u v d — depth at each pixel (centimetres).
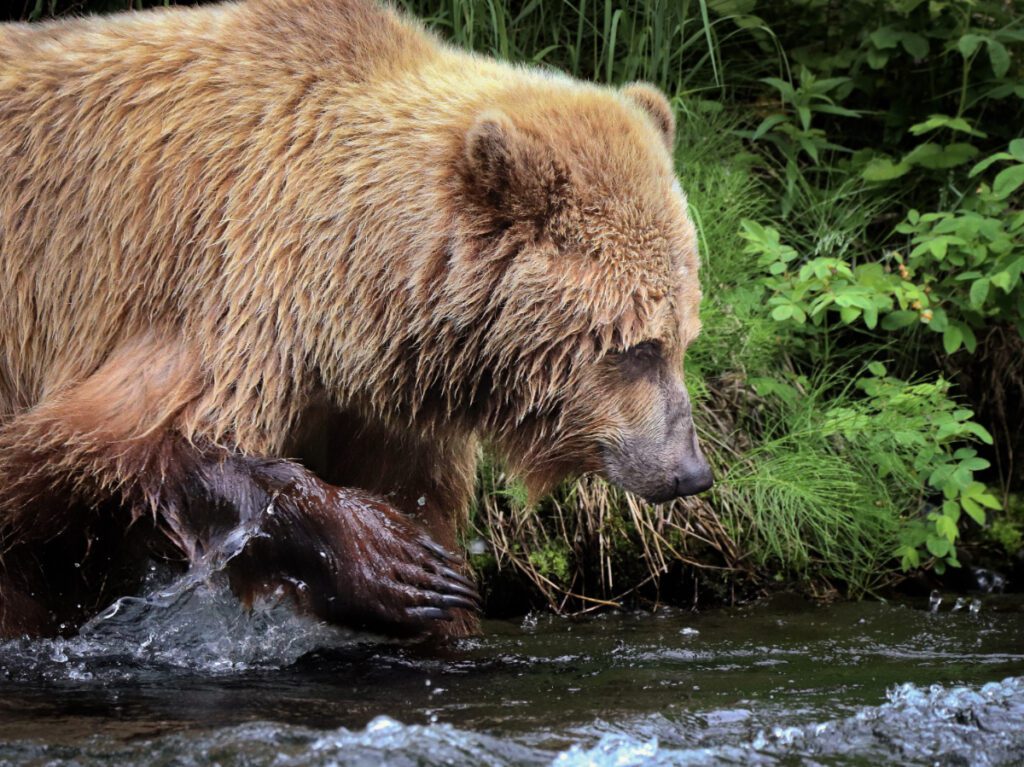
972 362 1261
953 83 1361
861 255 1291
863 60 1351
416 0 1287
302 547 761
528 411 820
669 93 1316
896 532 1095
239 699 690
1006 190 1137
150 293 805
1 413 874
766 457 1130
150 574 876
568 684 743
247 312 794
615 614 1034
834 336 1258
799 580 1095
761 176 1306
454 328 794
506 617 1030
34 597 841
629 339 789
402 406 835
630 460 820
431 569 779
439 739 575
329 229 796
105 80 840
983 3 1350
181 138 814
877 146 1383
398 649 848
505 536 1072
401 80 827
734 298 1166
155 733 609
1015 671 788
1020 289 1170
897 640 906
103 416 780
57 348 844
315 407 846
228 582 791
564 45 1347
